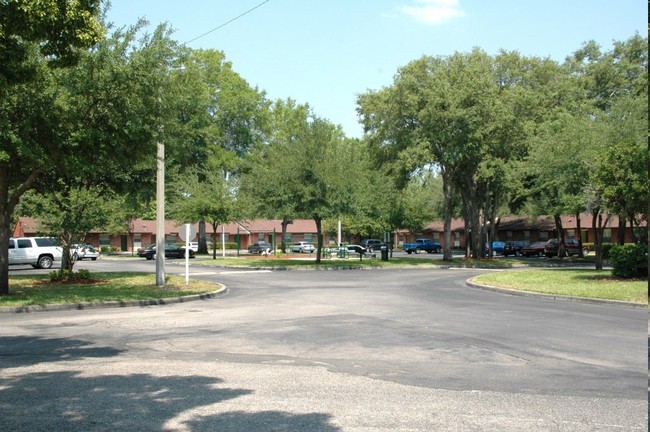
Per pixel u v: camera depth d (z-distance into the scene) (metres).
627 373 8.43
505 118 39.25
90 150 19.02
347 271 34.38
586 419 6.30
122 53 18.97
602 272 27.62
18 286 22.30
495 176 41.50
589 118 35.28
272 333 11.98
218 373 8.51
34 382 8.01
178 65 20.58
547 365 8.97
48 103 17.84
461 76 40.31
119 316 14.97
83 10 11.19
